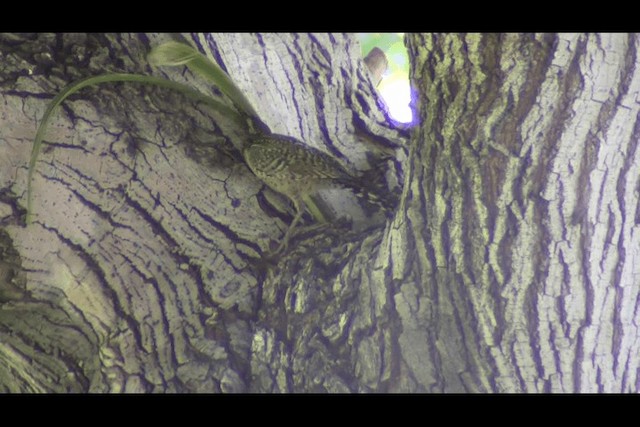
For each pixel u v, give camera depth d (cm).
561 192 102
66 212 113
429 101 104
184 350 117
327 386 111
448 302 107
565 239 102
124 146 115
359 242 116
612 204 102
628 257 103
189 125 119
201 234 118
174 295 117
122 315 116
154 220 116
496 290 105
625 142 100
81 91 114
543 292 104
